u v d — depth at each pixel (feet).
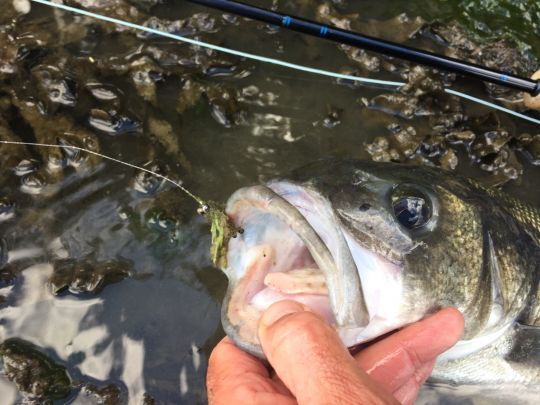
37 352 0.92
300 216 0.74
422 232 0.81
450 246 0.82
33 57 1.18
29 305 0.96
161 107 1.17
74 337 0.95
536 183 1.25
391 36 1.36
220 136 1.17
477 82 1.32
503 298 0.90
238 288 0.79
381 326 0.77
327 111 1.22
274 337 0.64
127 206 1.06
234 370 0.75
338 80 1.27
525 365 0.99
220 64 1.23
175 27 1.25
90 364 0.93
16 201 1.04
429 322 0.77
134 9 1.24
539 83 1.12
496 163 1.22
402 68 1.30
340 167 0.84
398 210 0.80
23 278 0.98
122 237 1.04
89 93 1.15
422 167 0.92
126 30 1.23
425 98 1.27
